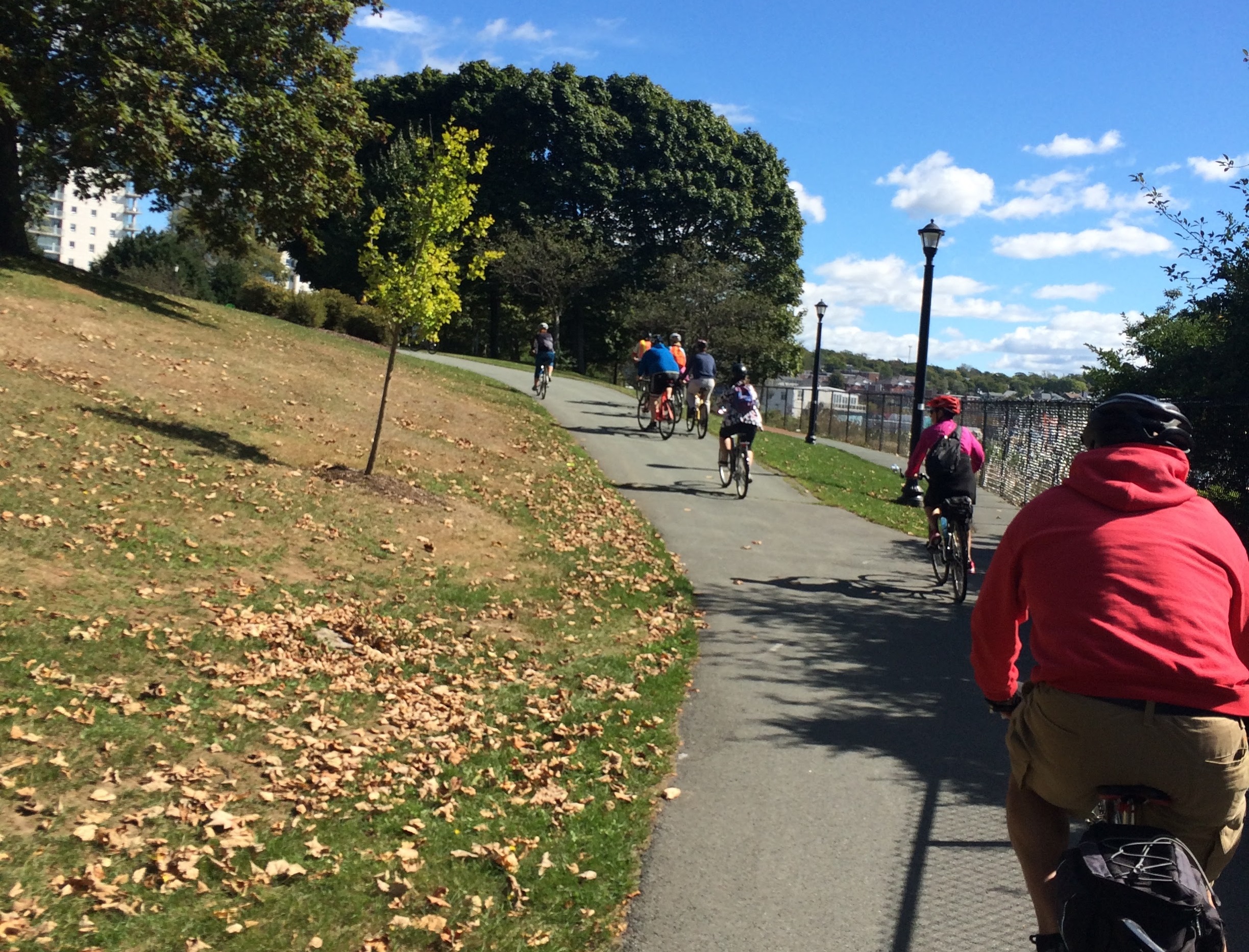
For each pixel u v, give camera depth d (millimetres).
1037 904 2594
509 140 52562
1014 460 21469
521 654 7398
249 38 22312
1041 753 2525
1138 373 12305
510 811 4766
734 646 7883
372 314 38406
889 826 4742
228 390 14781
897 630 8555
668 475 16469
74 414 11070
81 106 19953
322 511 10328
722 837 4586
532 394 25500
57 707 5199
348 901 3844
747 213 54688
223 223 25000
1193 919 2055
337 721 5719
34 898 3619
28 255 22031
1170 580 2398
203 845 4133
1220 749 2289
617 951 3660
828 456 25281
